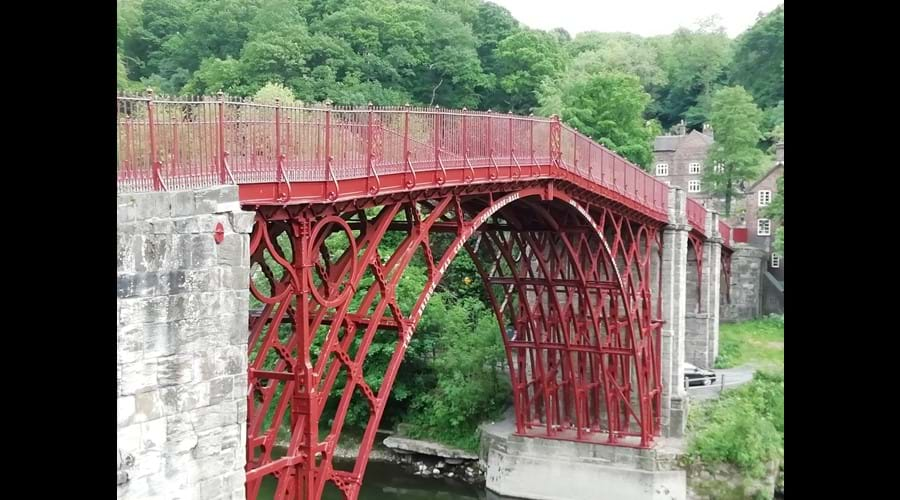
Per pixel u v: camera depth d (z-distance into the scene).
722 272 61.72
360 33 65.75
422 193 19.84
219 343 11.48
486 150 22.72
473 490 38.59
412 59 67.31
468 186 21.70
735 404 40.69
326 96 58.00
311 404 15.36
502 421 40.97
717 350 51.91
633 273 37.34
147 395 10.45
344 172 16.73
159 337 10.62
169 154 12.53
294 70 59.44
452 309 46.91
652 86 97.44
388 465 42.12
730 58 96.00
